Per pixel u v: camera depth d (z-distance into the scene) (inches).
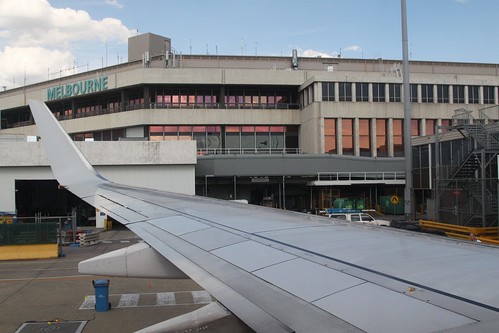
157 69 2311.8
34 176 1545.3
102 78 2464.3
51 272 746.8
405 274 118.6
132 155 1568.7
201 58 2615.7
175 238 205.9
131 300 551.5
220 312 163.9
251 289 123.7
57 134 374.9
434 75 2190.0
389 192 2000.5
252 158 1843.0
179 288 611.8
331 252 154.3
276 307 106.8
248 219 248.1
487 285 103.5
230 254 167.3
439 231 1117.7
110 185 382.9
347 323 90.1
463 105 2215.8
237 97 2445.9
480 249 150.0
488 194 1058.1
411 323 84.7
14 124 3228.3
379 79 2145.7
